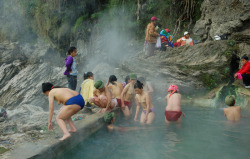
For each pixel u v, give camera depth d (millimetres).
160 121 6172
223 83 9086
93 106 7281
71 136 4195
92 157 3914
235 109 6043
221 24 10422
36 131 4504
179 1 15336
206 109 7609
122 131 5363
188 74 9359
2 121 6098
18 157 3191
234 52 9258
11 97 9734
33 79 10344
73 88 7383
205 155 3826
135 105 7758
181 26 15250
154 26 10859
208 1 11195
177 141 4578
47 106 9594
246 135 4844
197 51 9836
